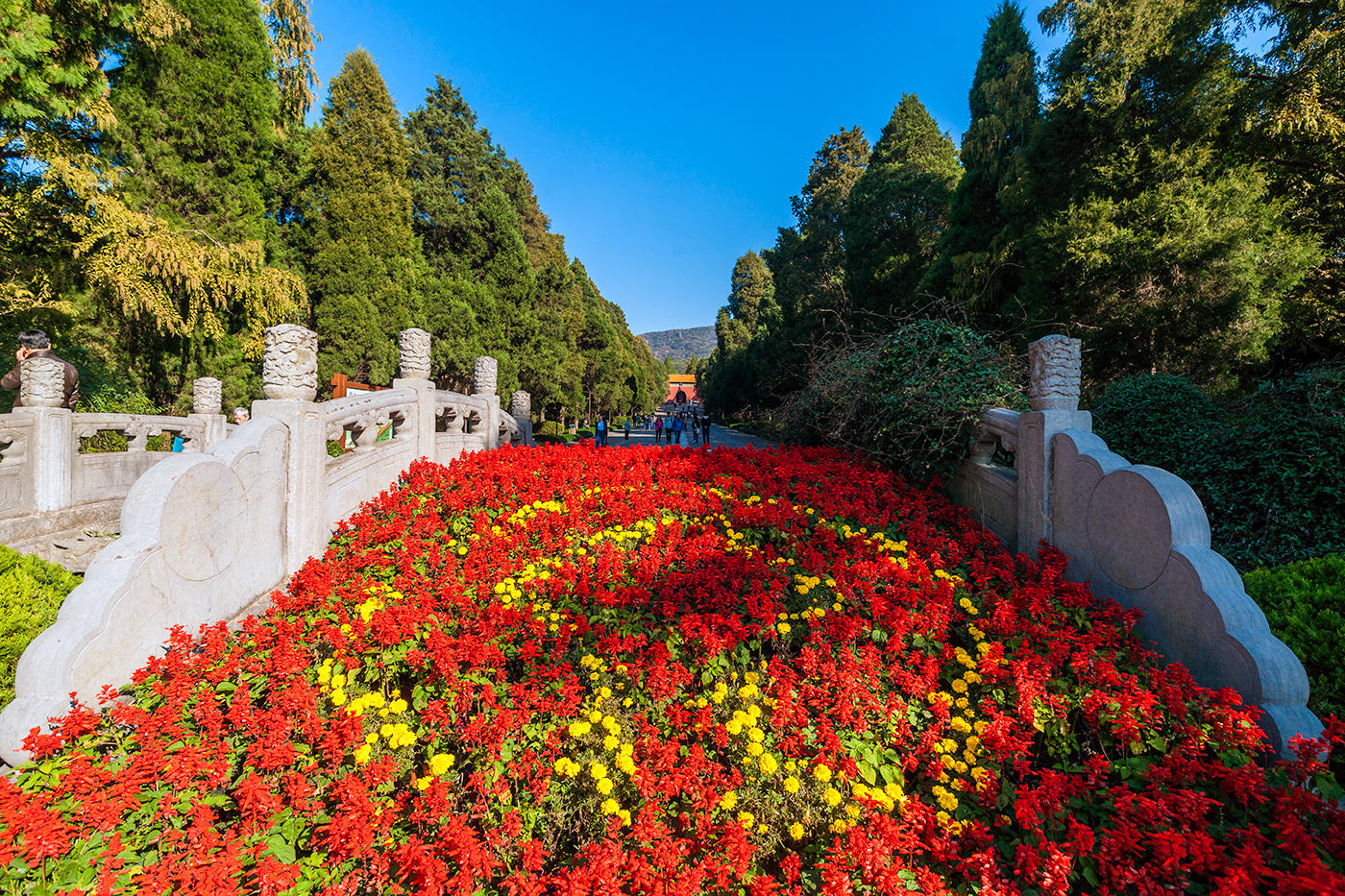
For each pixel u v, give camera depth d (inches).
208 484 140.3
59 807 82.4
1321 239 435.2
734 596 135.7
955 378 213.9
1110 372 456.1
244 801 83.7
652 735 96.6
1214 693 96.6
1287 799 79.2
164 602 125.6
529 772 93.7
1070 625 131.1
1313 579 135.1
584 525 183.3
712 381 2258.9
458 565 161.6
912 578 143.3
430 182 921.5
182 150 517.7
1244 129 404.5
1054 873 72.0
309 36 629.9
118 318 454.0
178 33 490.3
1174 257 386.3
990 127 603.2
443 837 79.9
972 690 115.4
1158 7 432.1
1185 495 123.0
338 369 682.8
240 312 532.4
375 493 223.1
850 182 1244.5
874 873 75.6
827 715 101.7
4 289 362.3
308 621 135.7
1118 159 436.1
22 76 302.2
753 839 84.1
